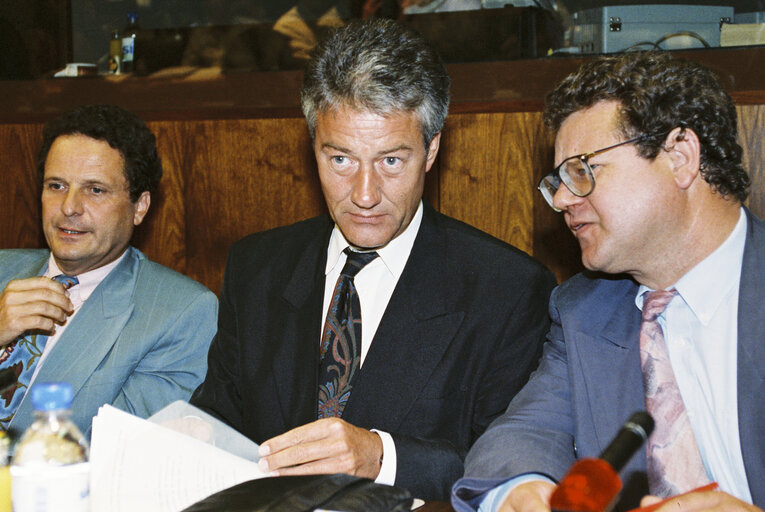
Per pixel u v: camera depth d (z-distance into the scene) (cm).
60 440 90
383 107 125
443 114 135
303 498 88
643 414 76
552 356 134
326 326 144
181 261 219
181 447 103
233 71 239
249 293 153
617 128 111
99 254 175
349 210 133
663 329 121
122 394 169
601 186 112
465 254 147
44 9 285
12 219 229
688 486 111
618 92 112
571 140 116
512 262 145
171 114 223
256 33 285
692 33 214
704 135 110
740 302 112
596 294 129
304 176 204
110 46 285
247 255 159
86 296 179
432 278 144
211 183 214
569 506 72
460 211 193
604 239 114
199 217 216
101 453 102
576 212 116
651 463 113
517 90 214
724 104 113
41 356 169
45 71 286
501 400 139
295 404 140
